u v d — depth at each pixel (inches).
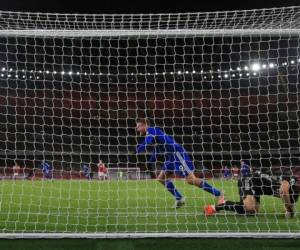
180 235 199.2
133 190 486.3
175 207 308.8
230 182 553.0
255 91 776.3
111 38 253.9
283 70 596.4
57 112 896.3
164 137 307.4
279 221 255.4
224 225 240.2
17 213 285.7
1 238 196.9
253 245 191.5
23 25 277.9
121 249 188.1
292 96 736.3
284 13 260.5
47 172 625.6
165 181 308.0
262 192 277.7
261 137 830.5
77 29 258.7
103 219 260.1
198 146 876.6
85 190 496.1
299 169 509.7
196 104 802.2
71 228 231.5
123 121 840.9
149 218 262.7
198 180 300.0
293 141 800.3
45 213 286.4
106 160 914.1
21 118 932.6
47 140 957.8
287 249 187.2
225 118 804.6
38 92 883.4
